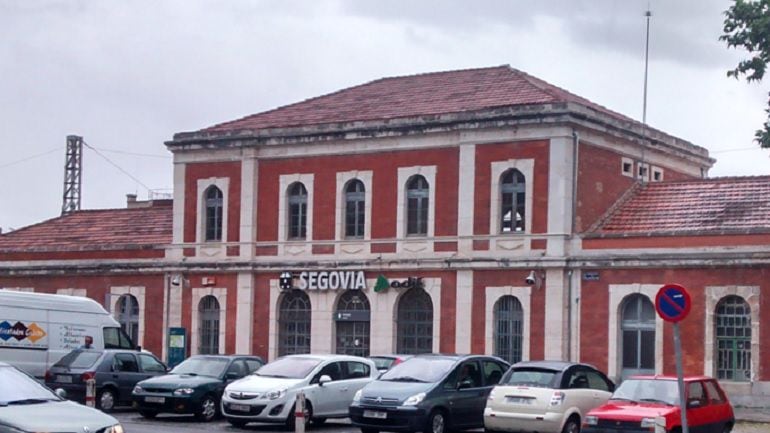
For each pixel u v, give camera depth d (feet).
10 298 113.09
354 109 153.17
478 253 136.77
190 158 158.61
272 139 151.74
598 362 129.49
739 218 129.18
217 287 154.92
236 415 95.81
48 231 177.37
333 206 147.64
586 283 130.93
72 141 250.98
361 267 144.05
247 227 153.17
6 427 56.59
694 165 162.09
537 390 85.71
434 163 140.97
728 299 124.26
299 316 149.69
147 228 168.66
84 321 119.44
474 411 90.17
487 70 154.71
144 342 160.15
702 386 82.28
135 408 114.01
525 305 133.49
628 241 129.49
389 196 143.74
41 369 114.93
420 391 87.10
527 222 134.21
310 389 96.37
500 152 136.46
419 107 146.92
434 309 139.23
